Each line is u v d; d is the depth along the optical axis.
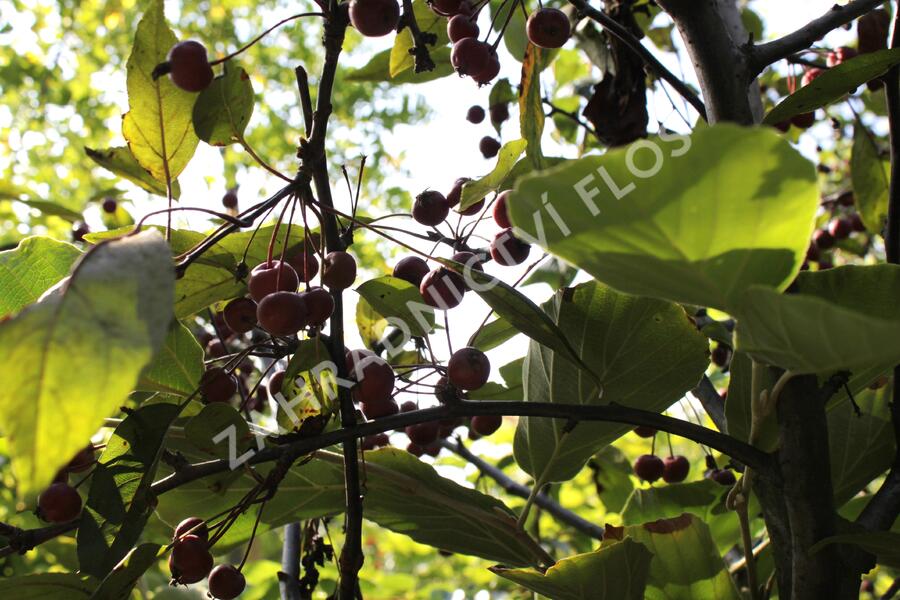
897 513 0.45
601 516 1.22
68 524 0.43
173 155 0.46
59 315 0.30
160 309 0.31
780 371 0.43
